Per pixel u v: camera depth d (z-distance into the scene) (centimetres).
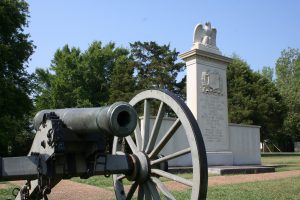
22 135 3703
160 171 456
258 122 3881
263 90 3919
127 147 540
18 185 1010
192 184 420
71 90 4781
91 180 1107
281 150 5759
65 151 394
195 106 1575
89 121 376
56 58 5325
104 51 5128
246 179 1187
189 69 1628
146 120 500
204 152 417
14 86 2755
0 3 2827
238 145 1752
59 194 855
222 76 1689
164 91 469
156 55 4669
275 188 938
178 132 1421
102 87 4988
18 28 2962
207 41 1650
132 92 4353
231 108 3806
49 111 427
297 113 5169
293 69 5988
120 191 522
